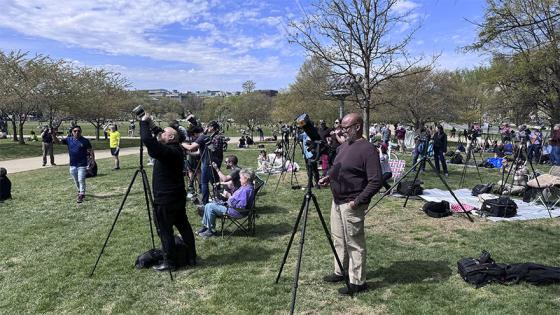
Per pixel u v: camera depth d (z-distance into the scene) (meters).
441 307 4.22
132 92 47.56
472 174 13.82
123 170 15.55
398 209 8.47
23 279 5.14
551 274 4.71
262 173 14.07
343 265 4.86
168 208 5.20
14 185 12.55
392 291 4.62
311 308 4.30
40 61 31.03
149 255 5.47
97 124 38.69
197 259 5.74
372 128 30.66
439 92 38.25
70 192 10.93
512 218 7.70
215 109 72.50
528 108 26.47
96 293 4.72
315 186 10.78
